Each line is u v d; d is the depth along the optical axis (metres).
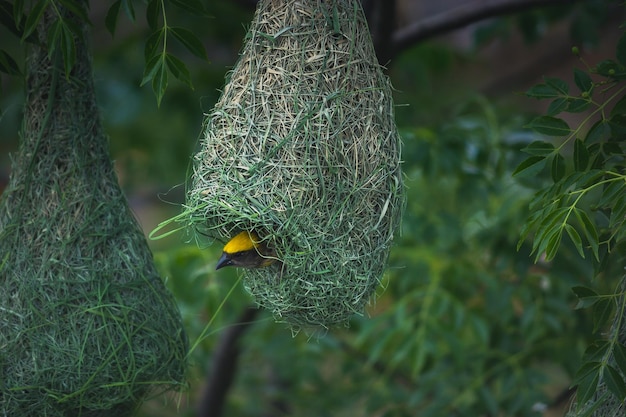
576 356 11.70
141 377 8.00
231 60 14.99
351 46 7.23
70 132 7.95
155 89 7.11
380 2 11.49
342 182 7.16
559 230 6.46
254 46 7.30
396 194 7.44
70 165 7.94
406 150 11.95
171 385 8.41
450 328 11.65
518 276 11.97
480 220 12.51
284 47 7.20
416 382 12.70
